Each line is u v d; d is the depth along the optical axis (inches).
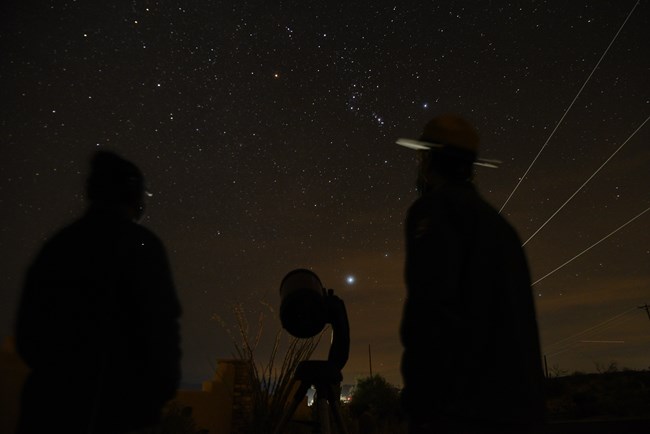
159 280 60.4
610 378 741.9
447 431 55.1
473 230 61.9
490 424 54.1
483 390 54.4
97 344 55.2
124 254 59.5
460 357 55.7
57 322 55.9
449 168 71.3
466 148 71.4
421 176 78.0
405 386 59.6
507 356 56.0
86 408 52.8
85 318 56.0
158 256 62.6
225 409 267.7
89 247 59.9
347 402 493.4
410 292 58.2
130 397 55.2
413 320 59.9
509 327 57.7
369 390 518.6
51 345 54.9
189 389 255.3
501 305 58.6
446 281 55.6
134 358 56.4
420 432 58.5
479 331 56.4
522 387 55.2
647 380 658.2
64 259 59.4
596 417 449.4
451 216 63.0
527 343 59.3
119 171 66.5
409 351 59.4
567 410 507.2
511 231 67.8
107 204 64.4
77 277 57.9
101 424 53.1
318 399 118.7
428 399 56.3
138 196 68.4
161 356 56.2
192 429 211.6
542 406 56.8
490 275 59.6
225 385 272.4
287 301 118.1
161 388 56.7
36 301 57.4
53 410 52.2
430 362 56.7
